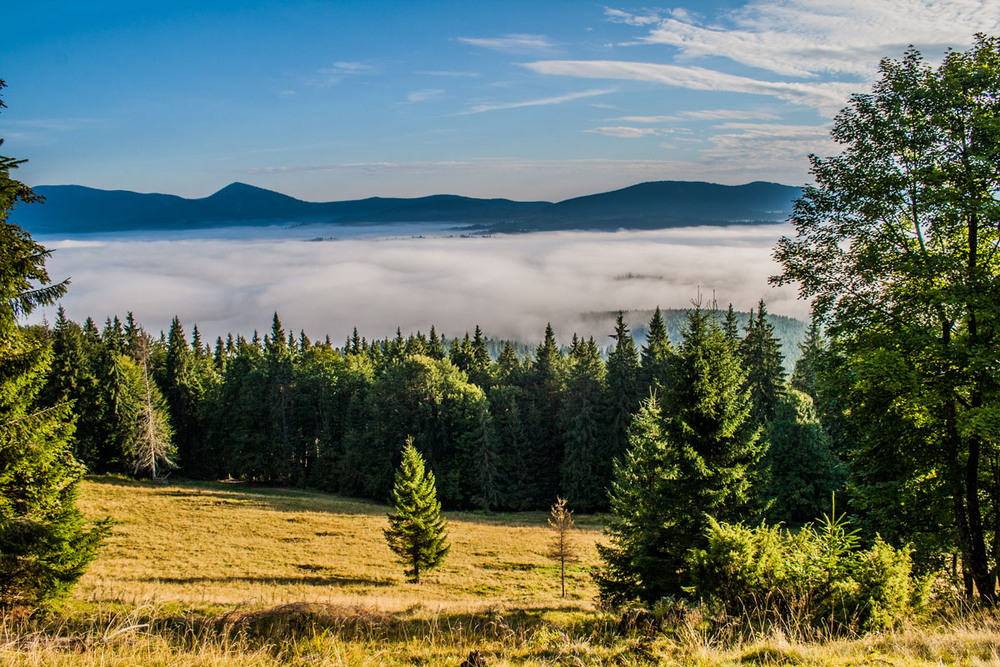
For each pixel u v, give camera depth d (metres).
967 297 11.27
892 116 12.95
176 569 32.22
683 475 15.96
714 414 15.87
